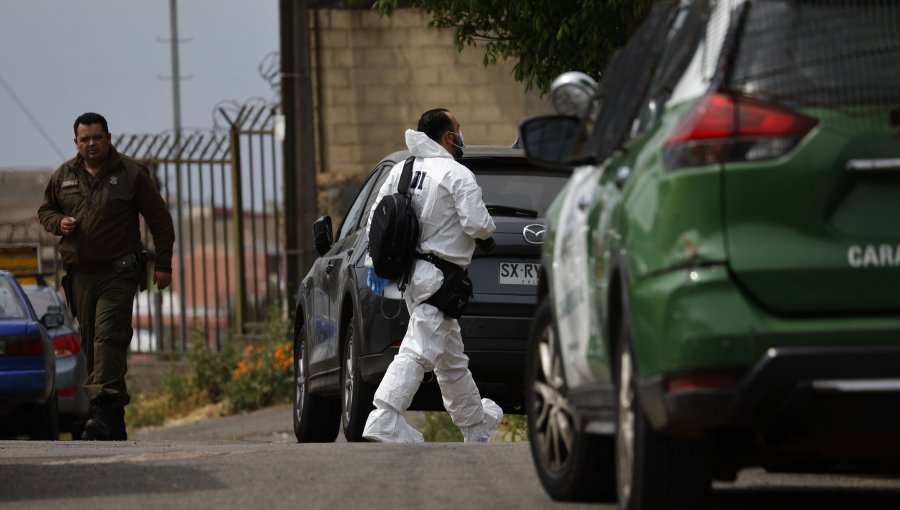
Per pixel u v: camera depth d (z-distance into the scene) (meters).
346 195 59.25
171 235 33.78
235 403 54.91
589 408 15.77
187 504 17.23
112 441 30.86
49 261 66.69
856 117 12.98
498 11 34.38
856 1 13.27
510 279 27.94
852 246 12.86
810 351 12.61
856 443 12.98
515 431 34.47
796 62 13.17
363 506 16.80
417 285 27.00
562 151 16.80
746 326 12.73
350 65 59.66
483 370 27.89
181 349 62.78
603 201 15.18
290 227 58.66
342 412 30.25
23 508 17.20
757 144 12.98
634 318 13.53
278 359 55.22
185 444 28.36
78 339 47.72
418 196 27.11
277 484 18.69
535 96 59.06
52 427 40.38
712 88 13.27
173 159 61.53
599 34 32.84
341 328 30.38
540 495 17.47
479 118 59.44
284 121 58.66
